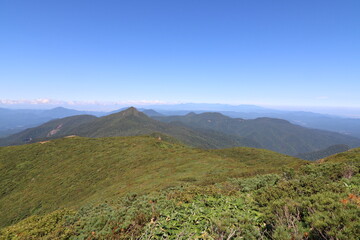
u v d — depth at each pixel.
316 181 6.87
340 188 5.95
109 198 19.73
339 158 18.56
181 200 7.98
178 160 35.94
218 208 6.73
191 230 5.33
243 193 8.98
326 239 3.91
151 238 5.33
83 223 7.70
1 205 29.67
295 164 21.06
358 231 3.57
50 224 8.06
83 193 29.00
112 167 37.38
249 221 5.35
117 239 5.86
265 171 18.59
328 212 4.32
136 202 9.62
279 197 6.25
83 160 42.19
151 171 31.05
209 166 29.16
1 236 7.21
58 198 29.03
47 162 42.59
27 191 32.62
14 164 41.44
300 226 4.32
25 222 8.41
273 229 4.69
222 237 4.63
